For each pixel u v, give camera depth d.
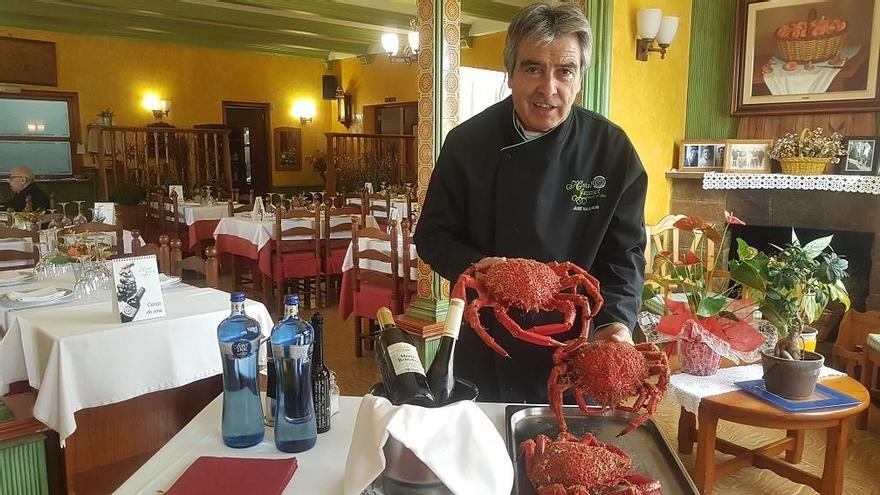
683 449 2.88
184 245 7.15
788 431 2.77
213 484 1.03
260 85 10.89
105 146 9.13
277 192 11.27
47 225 5.33
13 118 8.82
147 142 8.85
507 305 1.15
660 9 4.30
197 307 2.46
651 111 4.44
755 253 2.44
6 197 8.55
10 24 8.36
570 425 1.23
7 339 2.34
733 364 2.53
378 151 11.00
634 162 1.49
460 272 1.48
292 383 1.19
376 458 0.87
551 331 1.15
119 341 2.17
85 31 8.82
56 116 9.10
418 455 0.84
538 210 1.48
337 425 1.32
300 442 1.19
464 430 0.87
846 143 4.18
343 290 4.36
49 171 9.16
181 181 9.62
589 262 1.49
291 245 5.27
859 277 4.34
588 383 1.01
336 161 10.61
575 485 0.94
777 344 2.16
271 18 8.59
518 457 1.10
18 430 2.07
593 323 1.42
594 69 3.81
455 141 1.61
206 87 10.28
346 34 9.30
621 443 1.16
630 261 1.48
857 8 4.09
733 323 2.36
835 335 4.37
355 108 11.42
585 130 1.51
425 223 1.65
